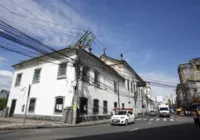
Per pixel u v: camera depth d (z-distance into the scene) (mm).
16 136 7855
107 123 17781
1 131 9250
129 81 37062
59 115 16609
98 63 22812
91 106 19812
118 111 17469
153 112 40688
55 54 19203
